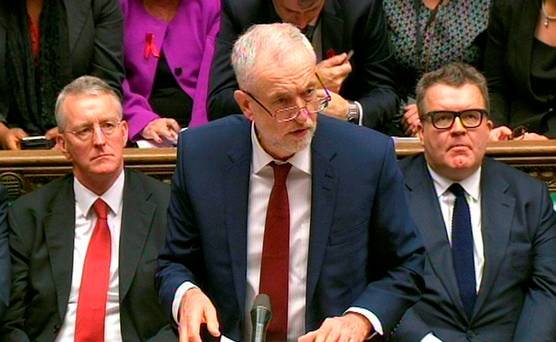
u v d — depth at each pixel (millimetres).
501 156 13000
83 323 11711
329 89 13625
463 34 15469
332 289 9797
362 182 9781
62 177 12352
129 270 11734
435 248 11781
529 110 15188
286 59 8953
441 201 12094
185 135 10203
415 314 11570
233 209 9906
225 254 9914
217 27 15609
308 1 13750
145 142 14578
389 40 15125
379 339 9594
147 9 15664
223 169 9961
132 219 11922
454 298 11625
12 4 14883
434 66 15531
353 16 14109
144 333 11695
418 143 12984
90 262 11859
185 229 10148
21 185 12891
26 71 14836
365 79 14562
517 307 11742
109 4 15047
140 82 15422
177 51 15508
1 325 11602
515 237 11789
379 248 9992
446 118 11781
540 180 12992
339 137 9938
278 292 9914
